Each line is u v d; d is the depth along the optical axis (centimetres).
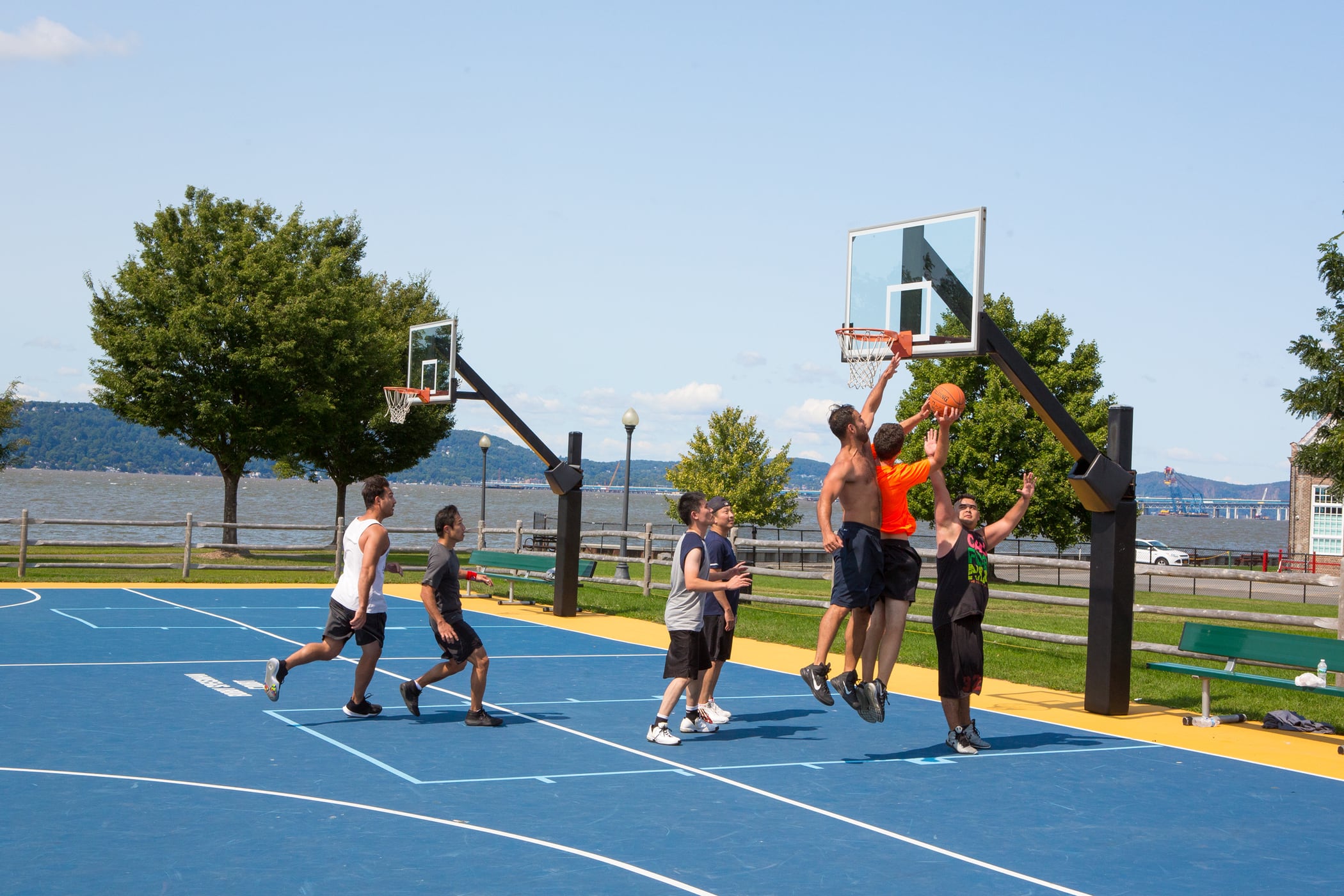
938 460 911
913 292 1120
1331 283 2328
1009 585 3466
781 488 4472
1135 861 636
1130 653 1165
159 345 3209
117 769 782
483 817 685
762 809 726
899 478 898
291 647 1459
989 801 770
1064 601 1452
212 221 3553
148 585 2364
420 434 4081
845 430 864
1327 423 2462
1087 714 1165
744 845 641
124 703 1037
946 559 938
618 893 548
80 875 556
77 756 818
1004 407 3522
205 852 599
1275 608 2786
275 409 3362
